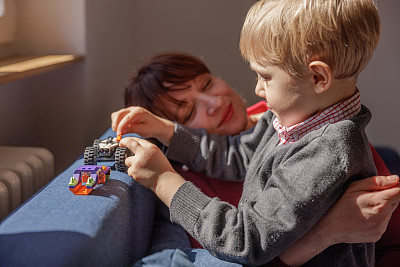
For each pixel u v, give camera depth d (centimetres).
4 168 108
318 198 70
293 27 70
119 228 71
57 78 154
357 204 70
